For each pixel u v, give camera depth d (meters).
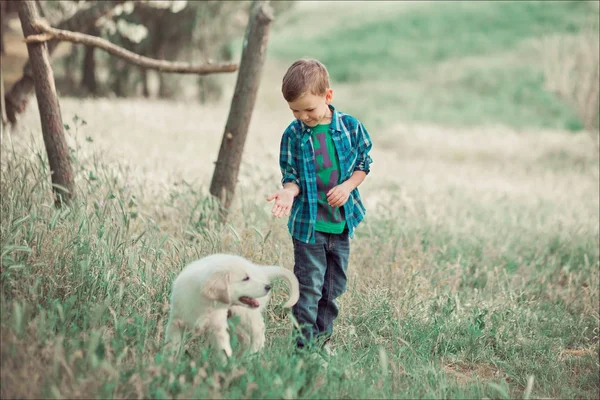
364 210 5.04
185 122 19.00
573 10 59.16
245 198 8.89
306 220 4.73
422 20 65.56
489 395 4.79
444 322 6.05
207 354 4.09
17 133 10.62
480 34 59.19
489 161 23.00
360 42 62.62
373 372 4.69
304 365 4.27
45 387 3.63
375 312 6.00
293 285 4.38
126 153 10.81
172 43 26.64
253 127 22.47
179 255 5.88
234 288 4.02
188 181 9.98
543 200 13.29
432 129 29.31
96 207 6.12
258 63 7.54
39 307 4.27
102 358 4.01
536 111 41.75
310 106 4.54
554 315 7.00
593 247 9.74
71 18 9.88
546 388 5.02
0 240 5.34
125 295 5.21
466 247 9.02
